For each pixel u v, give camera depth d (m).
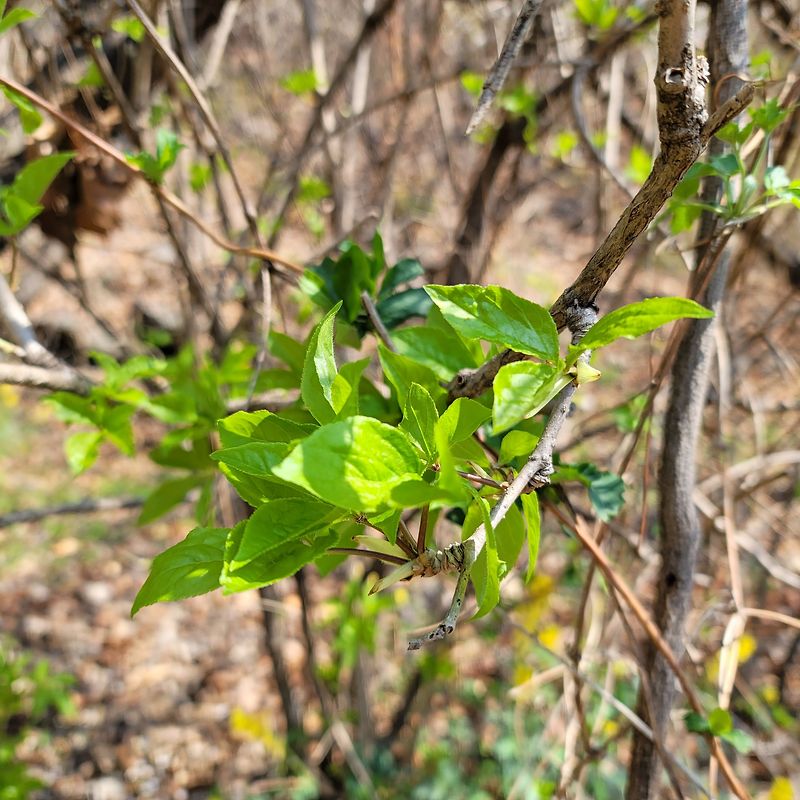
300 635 1.30
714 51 0.42
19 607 1.50
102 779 1.21
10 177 0.73
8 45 0.78
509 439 0.31
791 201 0.38
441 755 1.17
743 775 0.99
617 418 0.61
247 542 0.26
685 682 0.41
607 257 0.30
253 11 1.21
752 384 1.11
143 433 1.88
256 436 0.29
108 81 0.60
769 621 1.09
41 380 0.47
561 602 1.27
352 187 1.00
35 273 1.15
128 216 1.47
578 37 0.88
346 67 0.84
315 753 1.04
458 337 0.38
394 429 0.25
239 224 1.25
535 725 1.13
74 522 1.69
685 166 0.28
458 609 0.26
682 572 0.44
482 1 1.01
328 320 0.29
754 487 0.73
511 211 0.92
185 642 1.46
